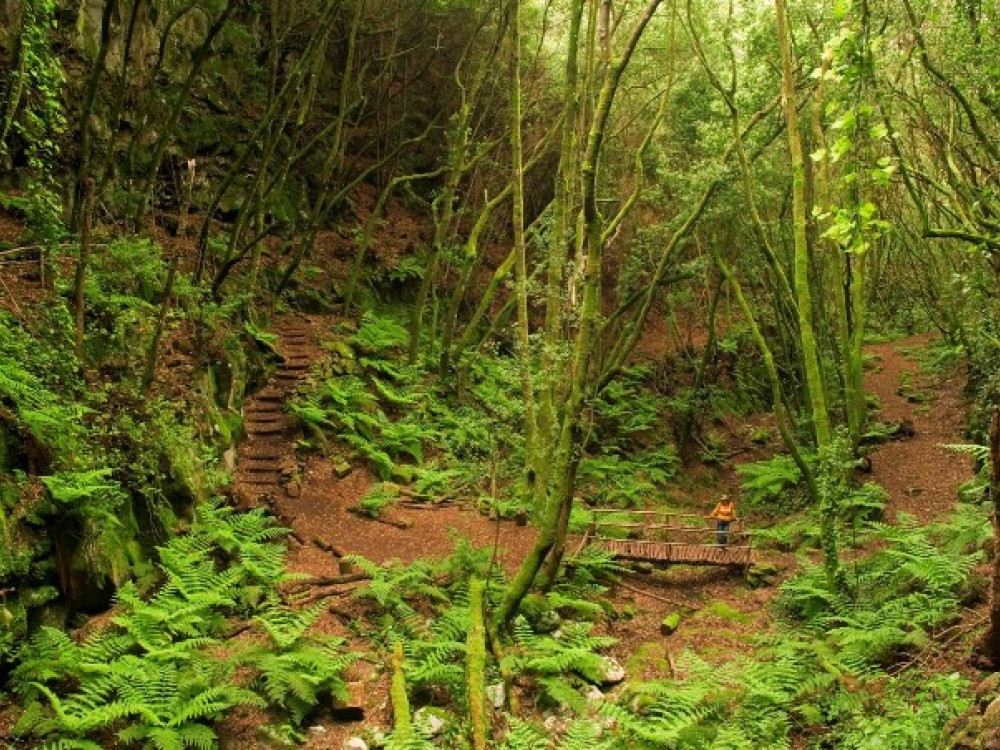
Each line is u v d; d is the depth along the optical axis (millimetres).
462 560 9844
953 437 15477
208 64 16594
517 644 8297
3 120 8680
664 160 17312
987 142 9750
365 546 10773
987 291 12609
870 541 11359
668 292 20797
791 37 12828
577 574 10359
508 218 22578
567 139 11516
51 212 8680
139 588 7852
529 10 20234
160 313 9383
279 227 17188
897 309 26734
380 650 7969
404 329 17828
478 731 6449
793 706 7027
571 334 16609
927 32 11766
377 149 20547
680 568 11242
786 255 16578
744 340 21562
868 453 15398
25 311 8633
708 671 7438
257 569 8523
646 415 18047
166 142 11852
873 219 5461
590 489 14727
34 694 6172
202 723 6457
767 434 18547
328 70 19891
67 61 12664
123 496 7707
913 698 6562
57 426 7426
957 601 7711
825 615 8852
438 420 15227
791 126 9711
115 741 6051
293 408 13172
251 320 14531
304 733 6781
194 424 10289
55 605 7035
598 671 8000
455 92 21062
